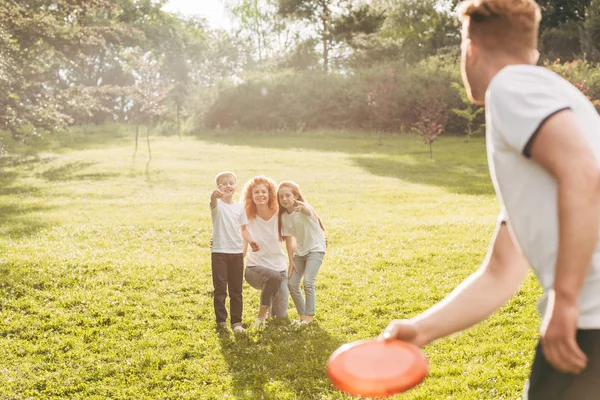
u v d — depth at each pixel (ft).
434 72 128.77
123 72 188.03
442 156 90.12
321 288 27.94
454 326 6.48
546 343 4.94
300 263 23.26
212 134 133.59
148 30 193.88
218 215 22.56
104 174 75.10
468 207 52.03
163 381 18.12
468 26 5.94
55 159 89.92
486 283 6.61
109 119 175.94
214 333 22.22
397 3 171.32
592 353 5.08
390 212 50.34
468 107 118.83
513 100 5.17
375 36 168.96
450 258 32.91
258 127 137.08
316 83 137.18
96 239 40.04
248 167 79.51
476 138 115.96
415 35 174.19
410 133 124.16
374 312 24.41
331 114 132.98
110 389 17.65
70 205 54.54
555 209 5.18
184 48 203.82
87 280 28.58
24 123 76.69
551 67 116.67
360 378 5.43
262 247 22.79
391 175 71.97
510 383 16.48
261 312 22.76
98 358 20.01
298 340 21.11
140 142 118.11
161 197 58.80
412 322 6.48
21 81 76.89
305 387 17.16
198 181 69.41
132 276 29.53
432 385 16.61
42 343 21.38
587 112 5.26
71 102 82.74
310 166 79.92
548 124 4.95
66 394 17.53
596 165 4.85
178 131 138.10
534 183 5.25
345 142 111.04
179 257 34.91
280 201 22.52
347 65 171.32
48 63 86.58
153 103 106.83
